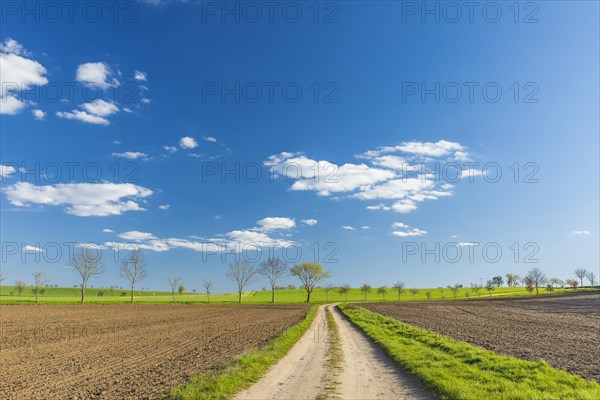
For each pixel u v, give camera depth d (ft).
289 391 43.19
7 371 59.21
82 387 48.03
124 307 262.47
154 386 47.39
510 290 590.96
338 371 54.39
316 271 438.40
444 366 54.03
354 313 202.08
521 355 67.56
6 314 186.29
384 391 43.04
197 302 350.23
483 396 37.73
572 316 175.94
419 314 195.21
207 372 54.19
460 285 521.24
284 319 169.27
